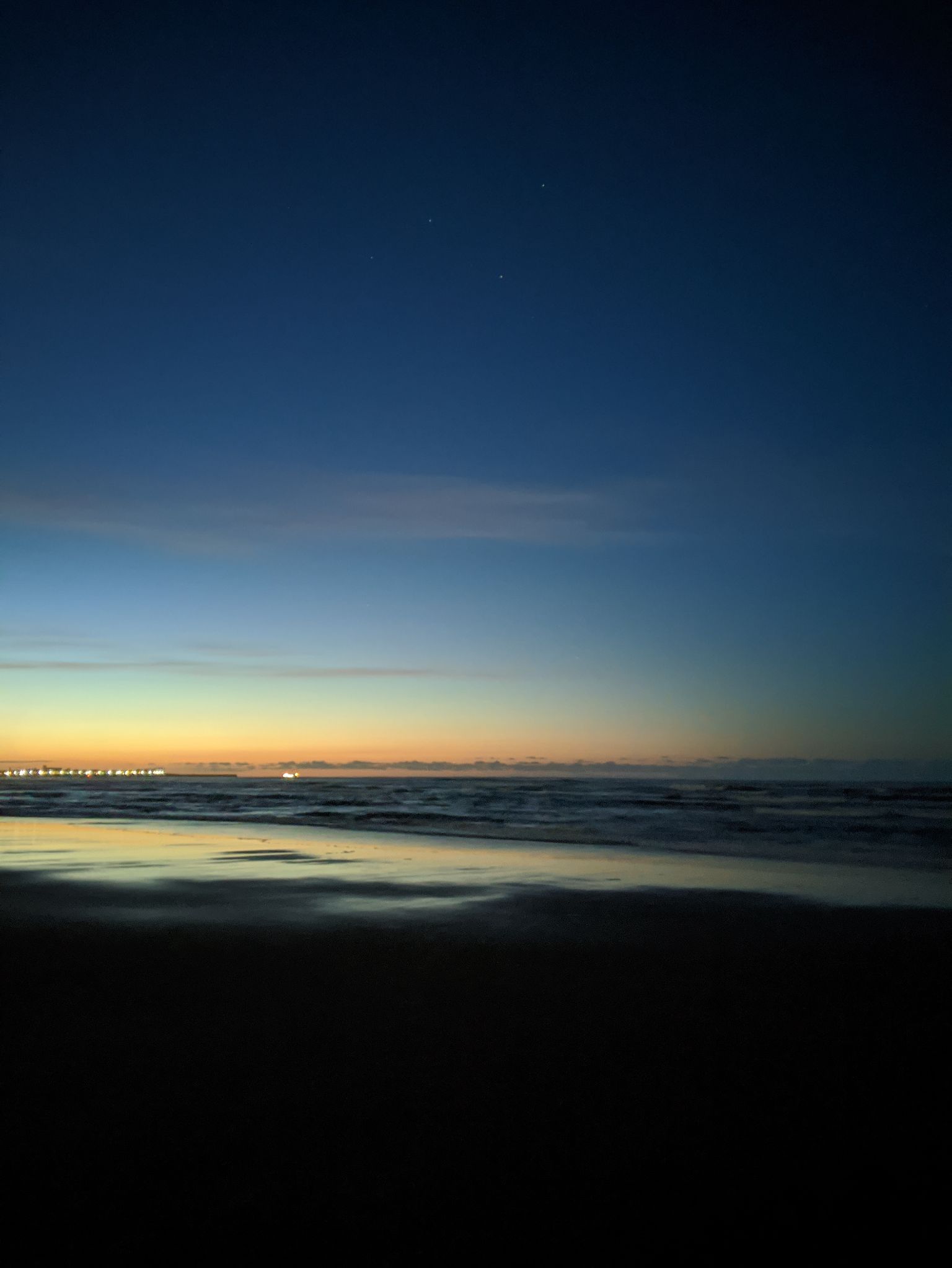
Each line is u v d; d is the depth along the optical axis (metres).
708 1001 6.41
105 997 6.44
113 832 22.94
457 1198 3.58
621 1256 3.20
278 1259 3.16
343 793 63.94
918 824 29.03
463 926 9.23
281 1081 4.77
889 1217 3.46
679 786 102.00
